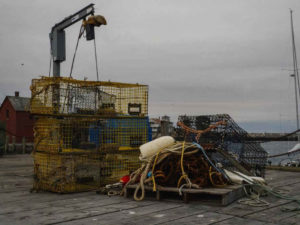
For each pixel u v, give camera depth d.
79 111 7.14
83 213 5.03
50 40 12.43
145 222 4.49
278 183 8.04
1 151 18.62
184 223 4.43
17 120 36.88
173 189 5.79
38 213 5.06
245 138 7.78
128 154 7.72
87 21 10.37
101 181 7.33
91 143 7.23
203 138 7.93
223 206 5.38
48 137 6.98
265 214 4.90
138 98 8.00
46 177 7.02
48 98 6.93
